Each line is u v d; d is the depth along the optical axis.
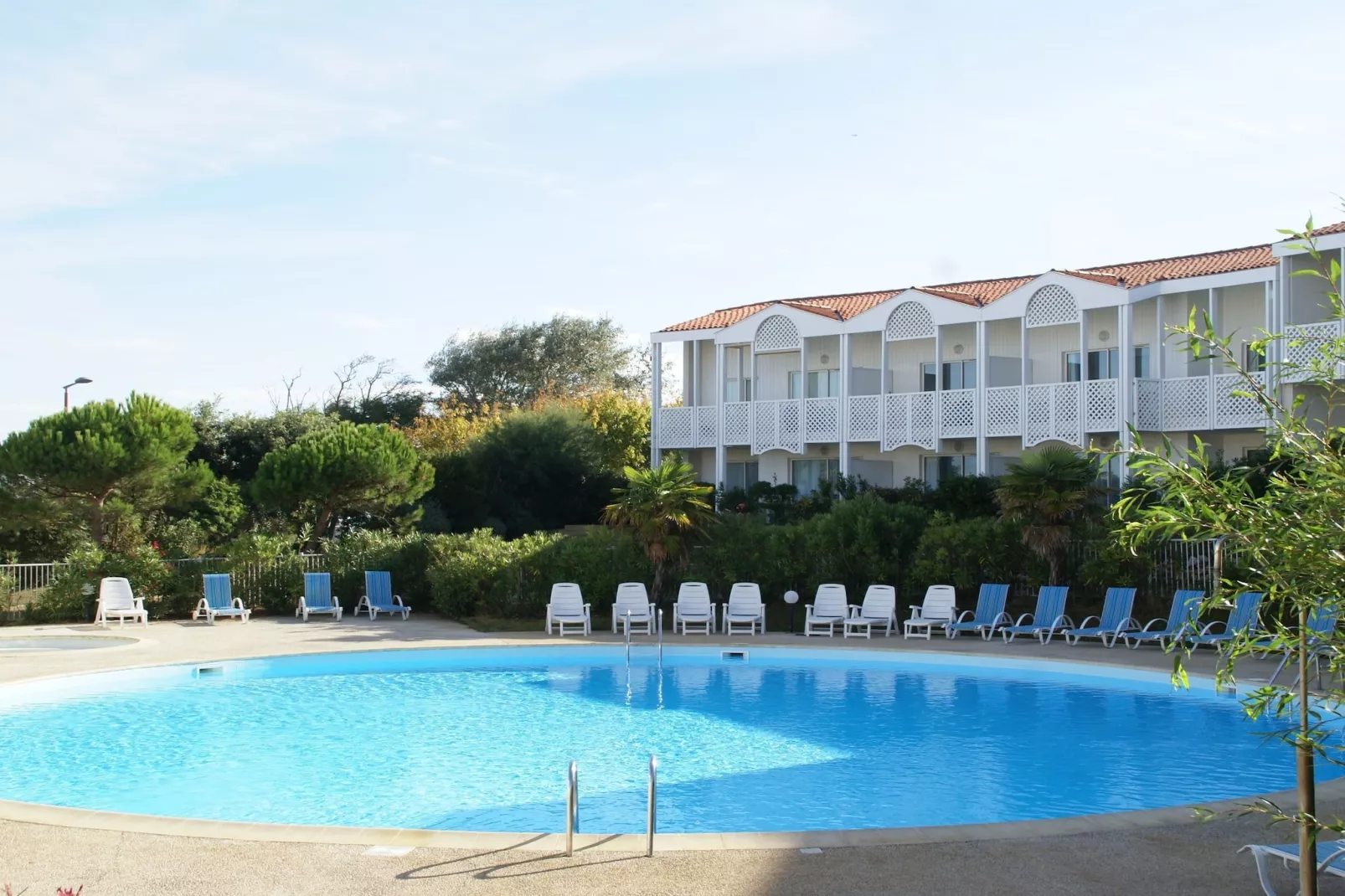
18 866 7.28
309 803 10.82
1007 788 11.30
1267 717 15.13
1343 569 4.35
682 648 21.20
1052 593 21.62
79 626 24.02
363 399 59.91
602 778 11.86
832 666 20.64
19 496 27.89
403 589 27.48
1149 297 27.58
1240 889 6.85
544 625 24.33
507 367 62.91
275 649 20.17
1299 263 25.69
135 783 11.65
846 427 31.52
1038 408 28.25
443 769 12.30
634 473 24.97
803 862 7.34
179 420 29.38
